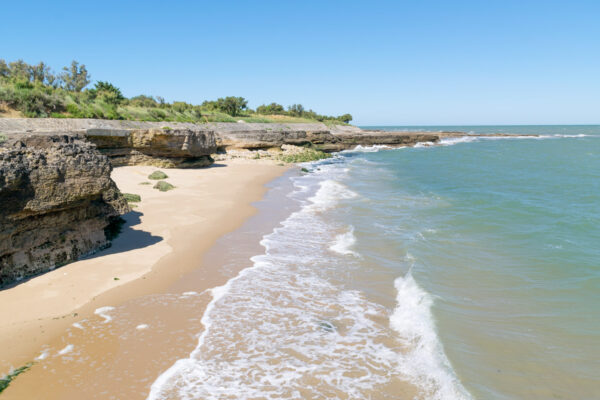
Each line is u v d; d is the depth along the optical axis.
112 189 14.75
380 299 9.95
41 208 10.34
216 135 51.38
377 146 77.75
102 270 11.33
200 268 11.93
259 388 6.55
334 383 6.69
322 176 35.47
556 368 6.92
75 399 6.18
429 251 13.20
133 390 6.42
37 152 10.47
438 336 7.95
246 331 8.35
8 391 6.29
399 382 6.70
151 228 15.83
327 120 116.31
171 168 33.94
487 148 74.12
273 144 56.44
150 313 9.02
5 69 51.19
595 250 13.05
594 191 25.22
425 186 28.69
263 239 15.08
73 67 59.00
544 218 17.67
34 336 7.90
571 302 9.37
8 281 10.07
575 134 145.12
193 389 6.48
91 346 7.63
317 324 8.69
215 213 19.05
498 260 12.30
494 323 8.47
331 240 14.99
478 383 6.55
